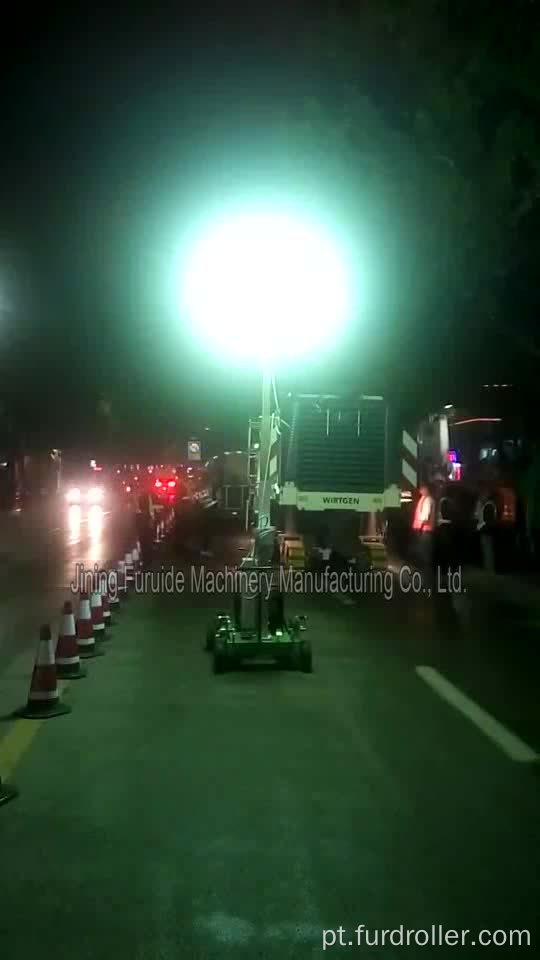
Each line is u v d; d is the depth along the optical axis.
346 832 6.81
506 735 9.38
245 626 12.47
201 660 13.21
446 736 9.35
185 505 35.91
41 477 71.75
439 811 7.24
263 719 9.96
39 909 5.61
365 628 16.06
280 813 7.20
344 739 9.23
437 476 25.30
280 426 18.91
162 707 10.47
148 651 13.89
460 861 6.30
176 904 5.68
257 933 5.34
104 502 67.00
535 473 24.00
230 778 8.02
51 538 36.34
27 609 18.16
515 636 15.40
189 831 6.82
